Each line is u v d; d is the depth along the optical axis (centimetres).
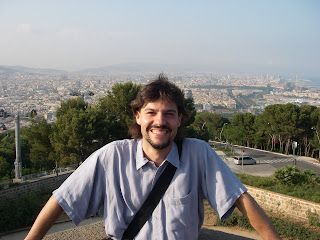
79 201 215
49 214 214
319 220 1034
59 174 1884
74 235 802
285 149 4206
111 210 217
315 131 3547
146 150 220
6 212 1275
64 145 1814
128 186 217
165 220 210
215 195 216
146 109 213
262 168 2898
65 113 2077
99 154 226
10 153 2845
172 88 221
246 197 213
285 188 1503
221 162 226
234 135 4062
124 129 2108
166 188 214
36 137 1966
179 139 230
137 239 211
